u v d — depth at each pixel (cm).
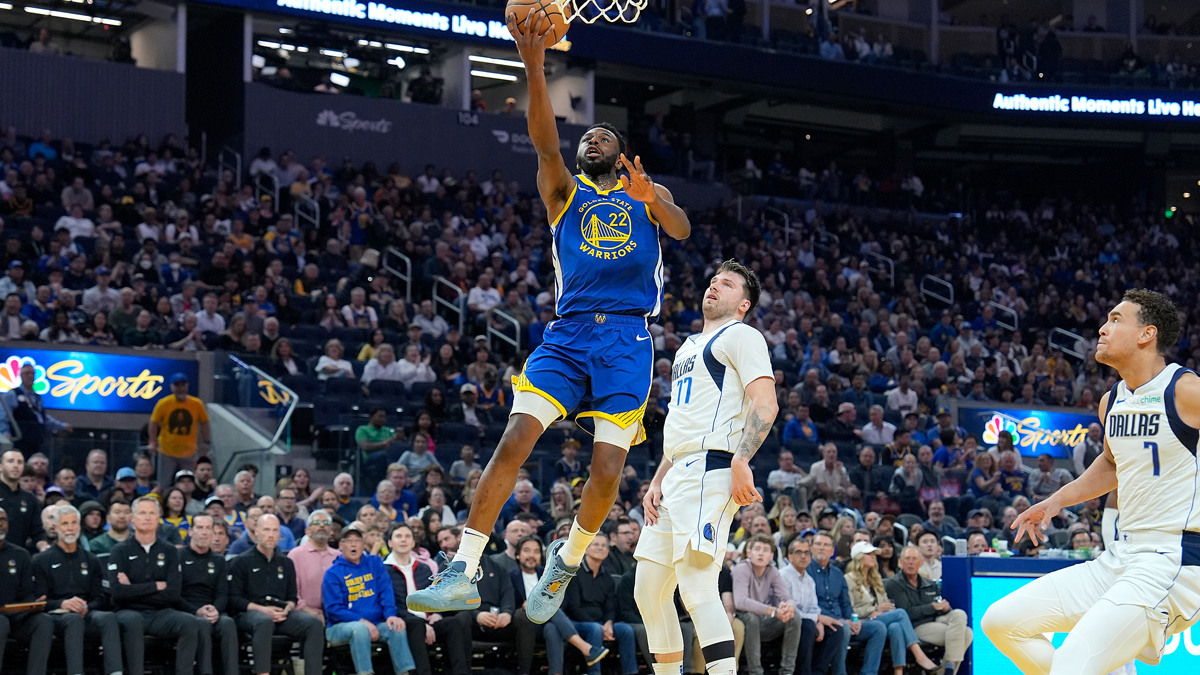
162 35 2283
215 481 1266
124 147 2091
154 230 1820
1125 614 494
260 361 1483
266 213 1967
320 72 2567
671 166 2745
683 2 2794
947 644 1090
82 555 923
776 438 1650
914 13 3164
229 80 2300
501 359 1714
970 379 2034
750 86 2769
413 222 2095
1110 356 520
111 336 1492
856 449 1647
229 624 938
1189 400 500
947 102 2922
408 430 1420
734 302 562
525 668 1031
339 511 1220
